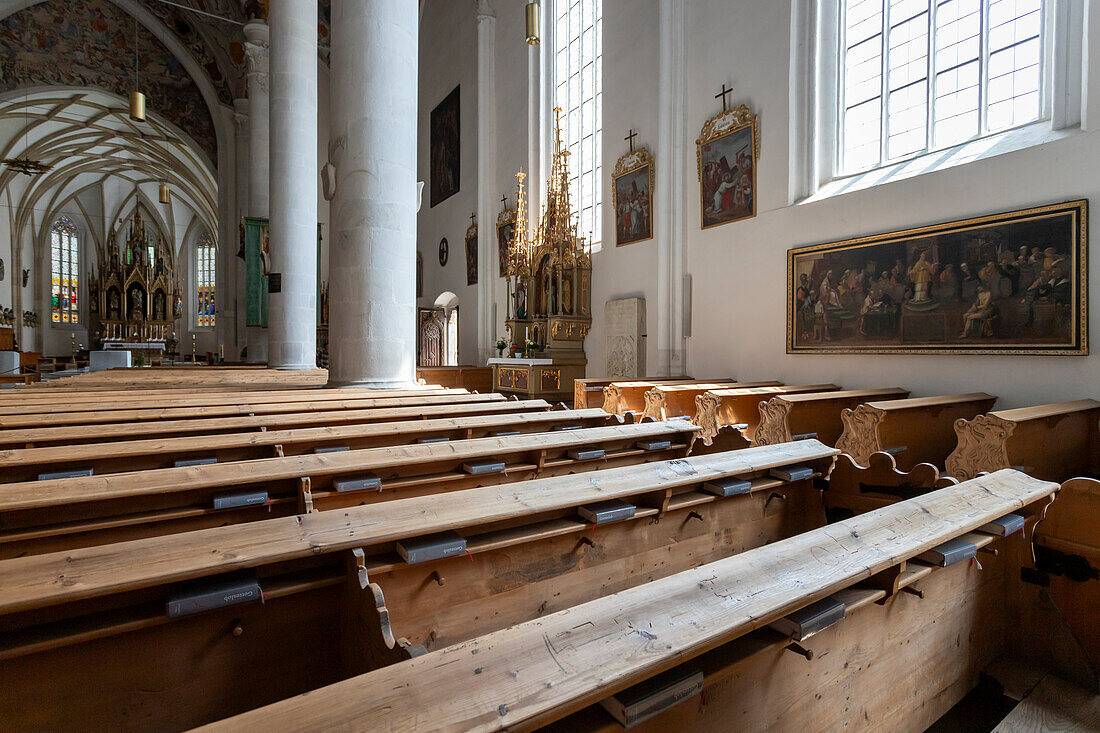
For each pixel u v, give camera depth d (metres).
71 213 36.28
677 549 2.85
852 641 1.77
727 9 9.61
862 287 7.63
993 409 6.45
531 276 13.20
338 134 6.45
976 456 4.70
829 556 1.70
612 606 1.31
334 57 6.51
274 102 11.00
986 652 2.51
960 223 6.63
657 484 2.60
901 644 2.00
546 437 3.72
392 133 6.46
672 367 10.43
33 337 33.28
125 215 38.34
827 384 8.01
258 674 1.70
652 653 1.17
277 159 11.01
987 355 6.46
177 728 1.58
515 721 0.98
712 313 9.88
